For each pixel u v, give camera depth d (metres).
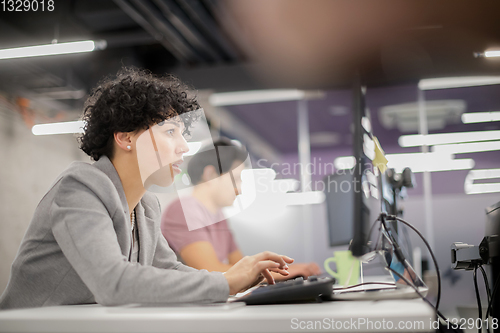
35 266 0.95
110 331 0.59
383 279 1.38
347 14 4.12
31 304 0.95
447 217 4.82
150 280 0.76
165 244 1.26
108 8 3.78
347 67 4.75
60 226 0.86
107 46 4.38
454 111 4.89
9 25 3.70
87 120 1.14
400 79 4.68
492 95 4.72
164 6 3.46
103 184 0.95
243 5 3.83
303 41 4.64
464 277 3.34
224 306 0.68
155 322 0.58
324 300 0.82
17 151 4.38
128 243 0.98
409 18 4.24
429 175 4.94
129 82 1.12
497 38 4.40
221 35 4.35
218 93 4.94
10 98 4.30
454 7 4.05
